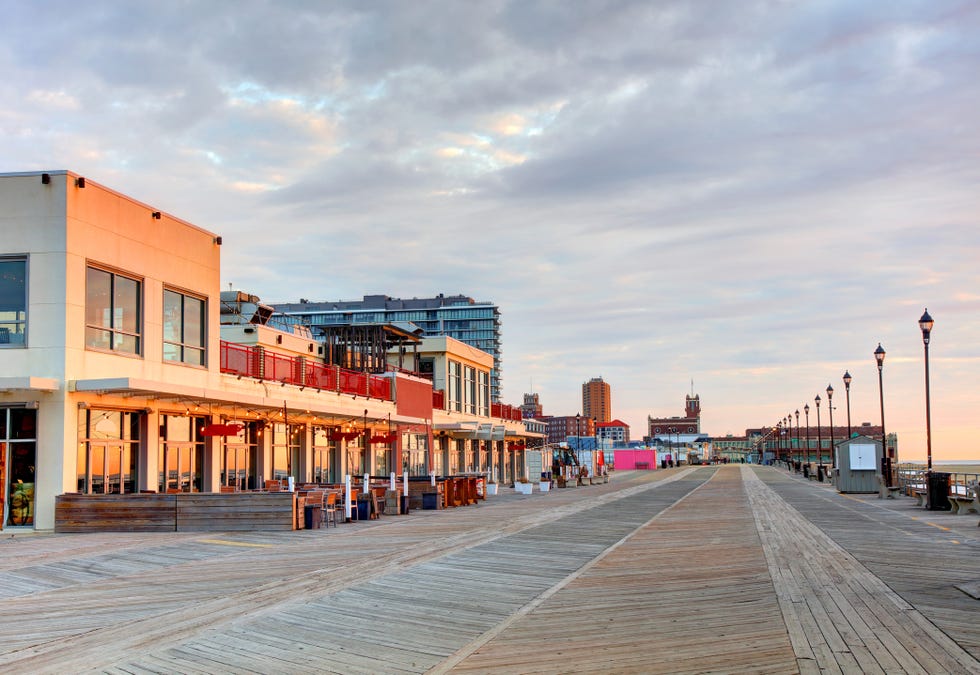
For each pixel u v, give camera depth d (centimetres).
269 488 2539
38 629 930
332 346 4025
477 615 998
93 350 2086
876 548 1570
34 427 1981
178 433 2411
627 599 1087
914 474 3872
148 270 2314
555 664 771
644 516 2469
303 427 3138
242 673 756
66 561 1468
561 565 1409
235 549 1638
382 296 19425
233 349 2778
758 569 1309
